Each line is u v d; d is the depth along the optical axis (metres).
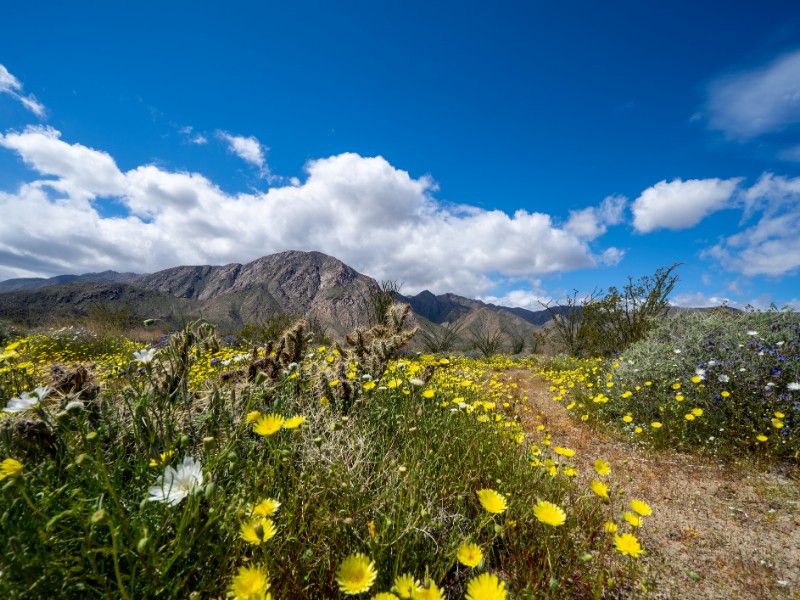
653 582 1.92
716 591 2.05
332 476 1.82
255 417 1.75
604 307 12.53
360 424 2.55
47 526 0.99
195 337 2.07
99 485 1.32
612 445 4.70
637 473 3.83
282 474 1.73
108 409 1.83
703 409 4.79
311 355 3.70
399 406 2.91
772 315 5.49
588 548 2.16
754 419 4.41
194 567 1.20
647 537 2.61
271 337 10.38
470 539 1.65
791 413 4.22
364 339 3.65
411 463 2.12
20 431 1.50
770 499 3.21
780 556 2.41
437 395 3.31
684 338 6.02
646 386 5.48
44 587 1.03
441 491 2.14
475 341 18.11
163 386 1.97
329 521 1.53
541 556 1.91
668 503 3.20
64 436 1.53
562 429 5.30
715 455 4.20
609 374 6.97
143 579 1.19
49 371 2.32
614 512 2.63
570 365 11.73
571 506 2.45
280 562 1.36
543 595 1.62
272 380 2.61
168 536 1.32
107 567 1.23
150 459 1.52
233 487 1.62
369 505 1.69
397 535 1.59
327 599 1.44
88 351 9.70
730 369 4.90
